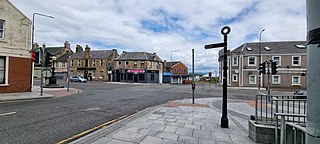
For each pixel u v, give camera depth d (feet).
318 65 5.43
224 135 18.08
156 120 23.67
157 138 16.66
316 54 5.51
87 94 56.65
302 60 109.40
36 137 16.94
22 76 53.21
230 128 20.79
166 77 187.01
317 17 5.55
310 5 5.82
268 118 18.40
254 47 122.52
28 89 54.80
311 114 5.67
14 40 51.29
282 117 13.43
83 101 40.86
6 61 49.55
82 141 15.65
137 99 47.32
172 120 23.88
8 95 45.83
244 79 118.93
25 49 53.93
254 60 117.29
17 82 51.96
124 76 164.66
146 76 160.15
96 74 170.91
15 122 21.79
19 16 52.54
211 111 31.37
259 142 15.94
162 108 33.58
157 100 46.57
